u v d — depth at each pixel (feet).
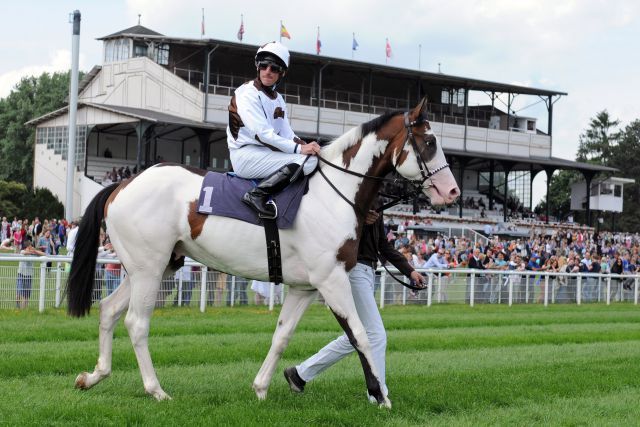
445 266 60.13
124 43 127.95
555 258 78.69
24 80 219.41
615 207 167.63
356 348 18.65
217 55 131.54
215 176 19.61
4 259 37.27
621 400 20.70
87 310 19.99
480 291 59.72
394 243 72.74
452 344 32.55
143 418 16.62
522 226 140.77
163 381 21.50
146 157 117.70
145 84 123.75
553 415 18.60
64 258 39.01
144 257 19.30
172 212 19.35
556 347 32.81
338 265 18.70
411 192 20.18
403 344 31.58
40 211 117.50
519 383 22.76
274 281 19.31
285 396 19.94
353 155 19.25
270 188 18.72
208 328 34.68
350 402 19.20
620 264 72.54
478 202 149.28
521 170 164.35
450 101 154.81
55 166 128.06
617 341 36.65
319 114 130.62
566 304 64.64
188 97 120.57
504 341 34.32
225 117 120.67
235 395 19.47
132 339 19.30
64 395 18.81
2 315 36.60
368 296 19.89
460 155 137.08
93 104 116.26
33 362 23.16
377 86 148.87
